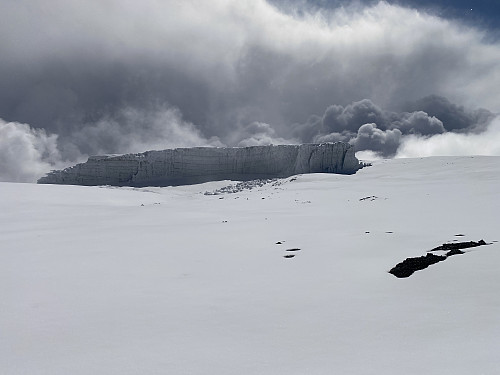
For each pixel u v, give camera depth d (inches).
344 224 837.8
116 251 671.8
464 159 2496.3
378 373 213.3
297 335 286.2
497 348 228.1
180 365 245.8
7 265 588.1
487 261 401.7
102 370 245.3
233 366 240.4
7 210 1491.1
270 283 433.7
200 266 539.2
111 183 3442.4
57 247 737.0
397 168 2544.3
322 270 468.4
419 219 815.7
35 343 301.7
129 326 327.3
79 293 436.1
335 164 3272.6
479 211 837.2
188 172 3412.9
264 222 957.8
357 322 301.7
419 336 264.1
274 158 3378.4
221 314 344.5
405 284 383.9
